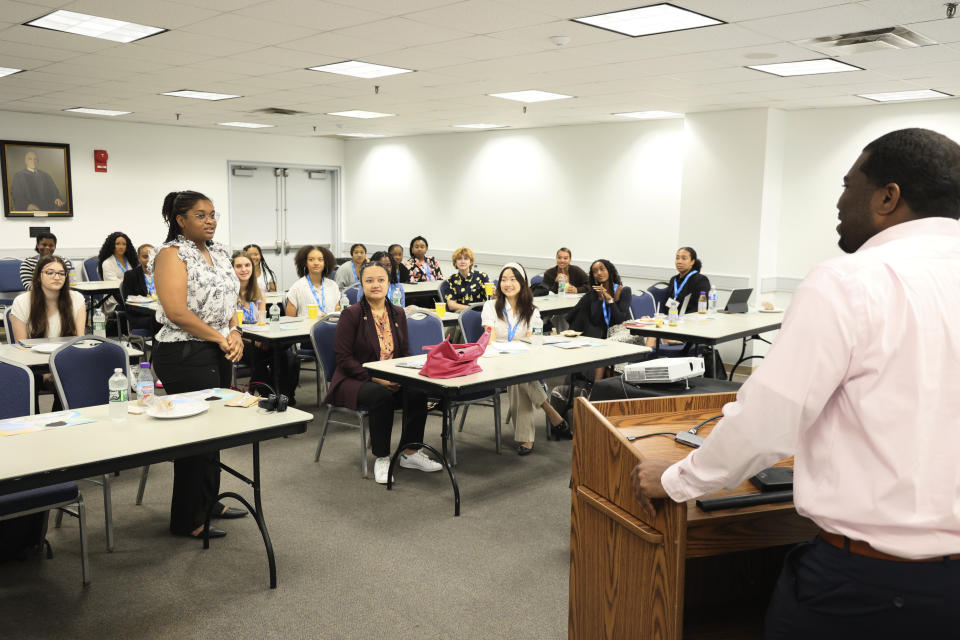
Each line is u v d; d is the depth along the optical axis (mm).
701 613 1923
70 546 3049
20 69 5961
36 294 4246
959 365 1078
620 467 1626
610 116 8156
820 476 1177
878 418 1091
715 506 1533
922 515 1083
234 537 3166
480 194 10336
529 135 9648
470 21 4141
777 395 1109
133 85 6699
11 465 2020
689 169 7754
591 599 1764
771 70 5352
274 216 11711
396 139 11414
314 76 6070
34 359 3639
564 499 3707
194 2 3855
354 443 4605
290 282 12047
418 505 3584
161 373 3043
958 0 3459
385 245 11844
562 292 7215
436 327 4629
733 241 7500
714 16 3896
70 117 9352
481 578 2824
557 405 5082
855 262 1127
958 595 1091
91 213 9703
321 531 3252
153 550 3020
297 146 11688
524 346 4223
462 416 5293
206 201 3014
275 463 4191
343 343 4012
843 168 7086
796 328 1115
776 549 2023
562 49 4809
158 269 2951
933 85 5762
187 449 2271
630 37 4434
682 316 5801
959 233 1144
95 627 2418
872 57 4781
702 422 2105
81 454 2127
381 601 2631
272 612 2537
